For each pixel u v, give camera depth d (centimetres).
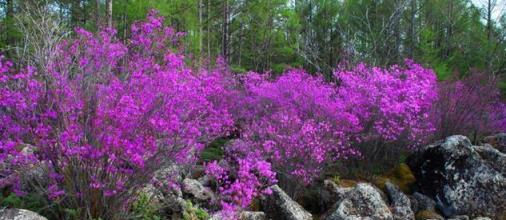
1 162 434
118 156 433
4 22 1165
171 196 544
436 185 715
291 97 883
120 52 532
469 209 677
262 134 721
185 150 485
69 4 1285
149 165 442
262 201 605
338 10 2147
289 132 686
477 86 1084
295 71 980
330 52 2009
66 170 432
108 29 561
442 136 948
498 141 995
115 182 434
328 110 771
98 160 428
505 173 722
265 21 2203
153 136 450
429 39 1981
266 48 2342
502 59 1980
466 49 2244
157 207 510
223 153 812
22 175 445
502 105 1220
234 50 2514
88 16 1276
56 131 438
